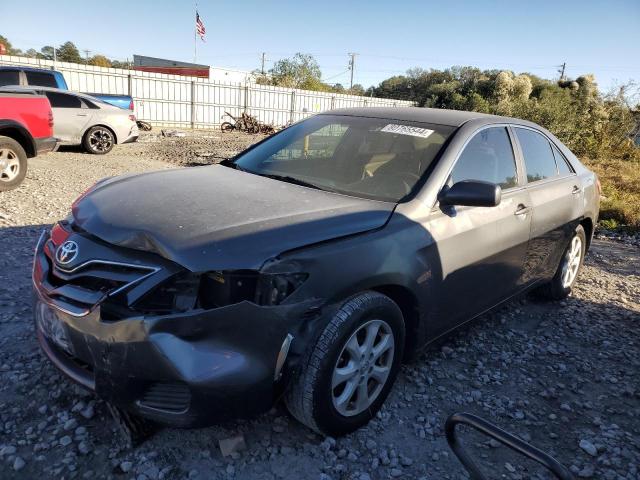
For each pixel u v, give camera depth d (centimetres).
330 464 249
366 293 260
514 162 388
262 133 2480
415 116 375
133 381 221
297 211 266
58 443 248
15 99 753
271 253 226
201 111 2672
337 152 355
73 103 1190
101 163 1103
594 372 367
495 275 360
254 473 239
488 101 5234
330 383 245
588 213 489
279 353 227
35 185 813
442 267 301
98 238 246
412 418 293
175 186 297
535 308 479
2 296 400
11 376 297
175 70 4378
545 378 353
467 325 358
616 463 271
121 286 224
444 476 251
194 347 214
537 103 2173
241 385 219
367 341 263
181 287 222
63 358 252
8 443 246
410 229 282
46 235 293
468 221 320
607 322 457
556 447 281
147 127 2197
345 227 258
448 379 339
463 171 331
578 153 1928
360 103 3381
